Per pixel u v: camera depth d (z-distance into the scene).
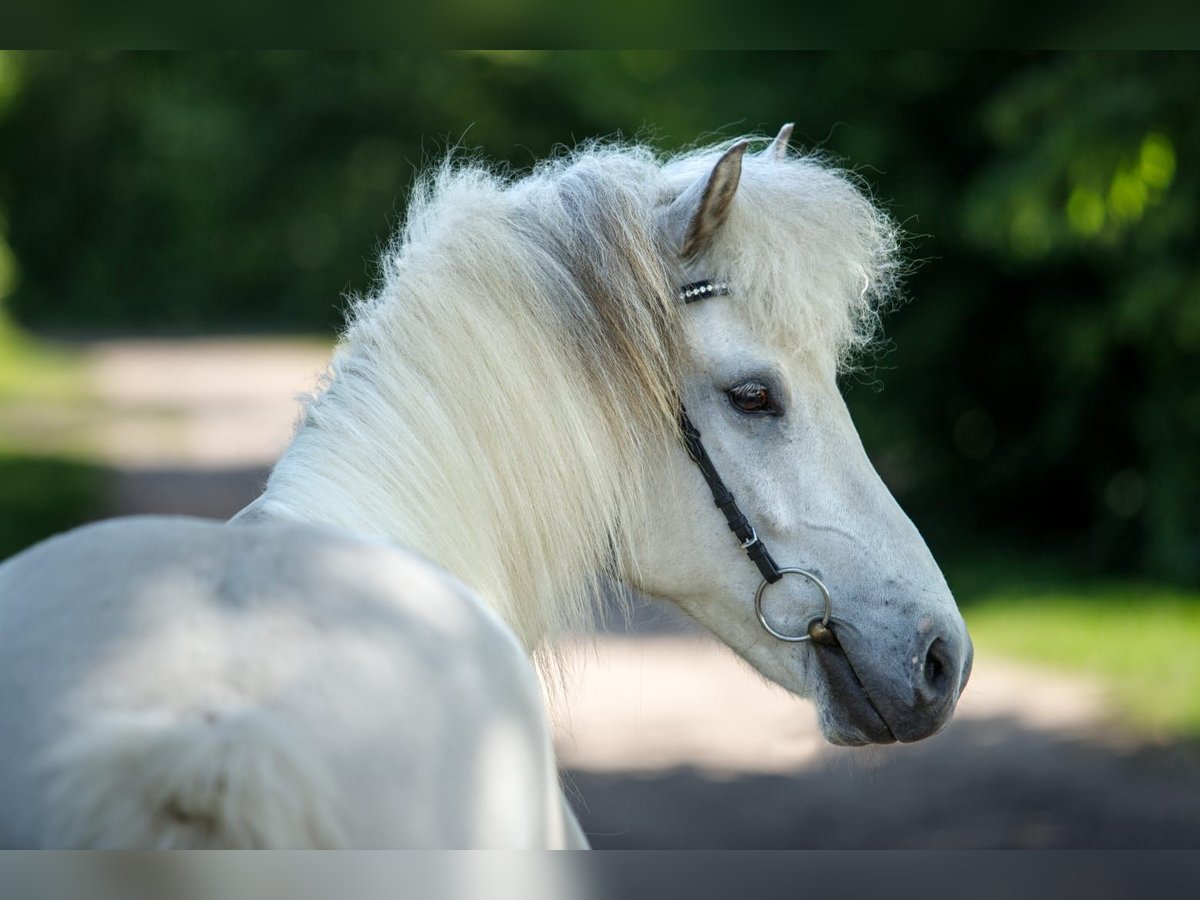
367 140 38.88
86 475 22.95
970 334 17.33
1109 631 13.18
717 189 3.61
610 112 26.00
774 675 3.88
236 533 2.37
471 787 2.23
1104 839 8.11
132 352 47.91
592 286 3.59
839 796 9.18
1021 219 13.41
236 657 2.13
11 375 37.81
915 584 3.74
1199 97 12.47
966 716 11.00
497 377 3.42
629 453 3.63
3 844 2.03
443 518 3.28
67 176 51.56
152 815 1.99
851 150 16.44
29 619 2.20
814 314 3.75
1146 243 13.74
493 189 3.76
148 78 34.00
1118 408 16.31
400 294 3.50
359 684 2.16
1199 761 9.56
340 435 3.27
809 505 3.75
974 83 15.84
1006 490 18.03
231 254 51.72
